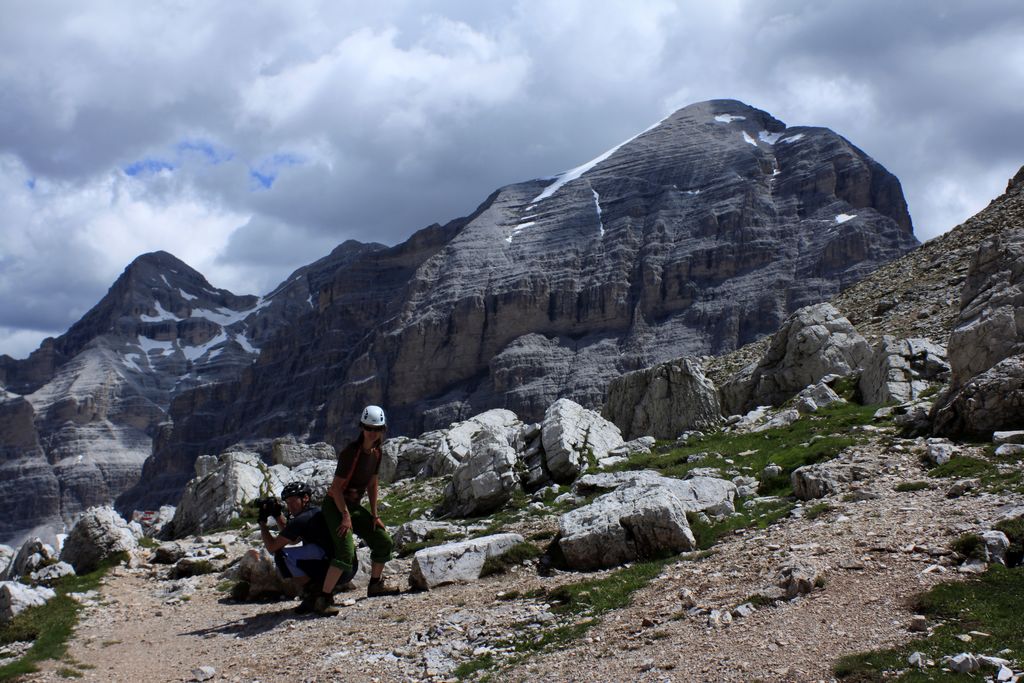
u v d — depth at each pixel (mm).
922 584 12359
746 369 47062
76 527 27859
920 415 24922
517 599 15898
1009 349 22906
